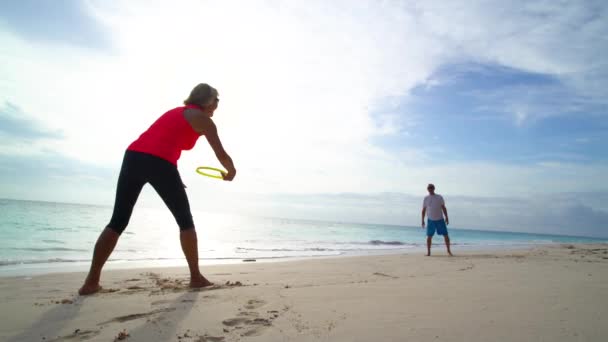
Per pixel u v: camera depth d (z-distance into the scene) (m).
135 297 2.89
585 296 3.06
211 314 2.41
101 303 2.68
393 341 1.93
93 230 14.12
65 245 9.32
